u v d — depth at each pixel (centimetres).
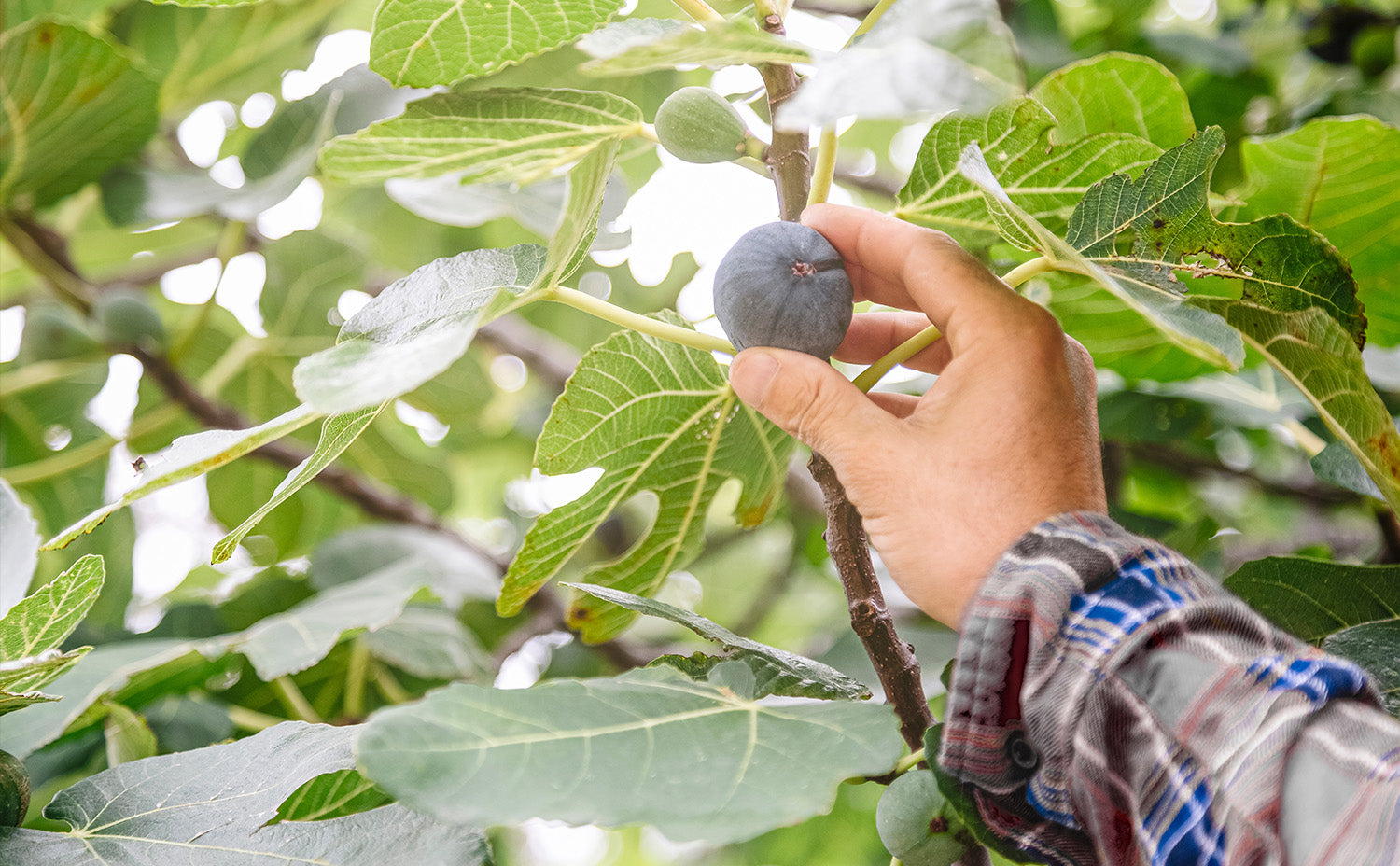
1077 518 137
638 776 122
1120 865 123
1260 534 391
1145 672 121
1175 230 156
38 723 211
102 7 305
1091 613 127
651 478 194
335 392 128
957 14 107
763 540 550
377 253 428
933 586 147
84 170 286
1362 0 324
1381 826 99
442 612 318
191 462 128
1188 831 113
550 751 124
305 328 366
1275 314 165
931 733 146
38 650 163
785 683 165
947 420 147
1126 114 188
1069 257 140
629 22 155
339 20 358
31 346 334
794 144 163
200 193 293
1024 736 135
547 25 162
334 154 155
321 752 168
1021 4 319
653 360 178
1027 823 139
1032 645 130
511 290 140
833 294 150
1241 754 111
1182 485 350
